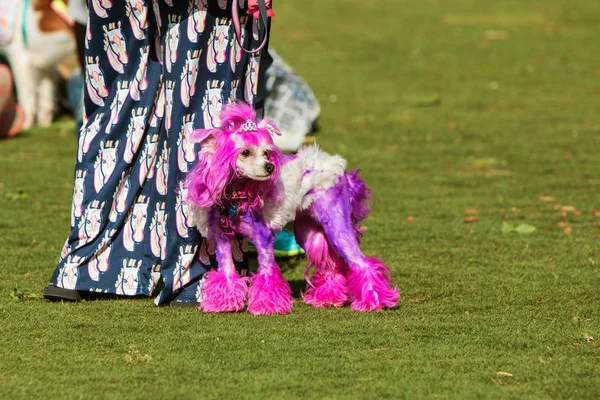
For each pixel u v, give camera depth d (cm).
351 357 858
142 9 1010
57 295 1035
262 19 972
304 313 1009
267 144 935
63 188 1661
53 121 2303
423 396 764
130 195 1038
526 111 2389
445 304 1048
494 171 1816
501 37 3591
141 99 1027
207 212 977
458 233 1388
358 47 3369
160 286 1089
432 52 3291
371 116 2320
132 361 841
